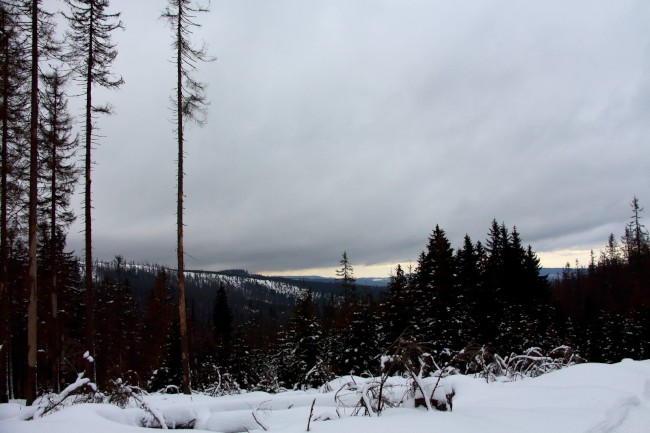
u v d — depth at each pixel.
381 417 5.88
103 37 16.98
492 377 11.98
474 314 32.75
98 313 37.22
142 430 6.28
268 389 18.91
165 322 45.09
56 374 20.80
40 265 25.88
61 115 21.59
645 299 45.25
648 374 9.20
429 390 6.77
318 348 34.28
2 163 17.62
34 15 14.44
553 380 9.46
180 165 17.02
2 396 17.05
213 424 7.65
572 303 63.00
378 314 34.31
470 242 40.28
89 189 16.80
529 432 5.36
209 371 30.89
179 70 17.28
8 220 19.94
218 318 52.88
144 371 38.47
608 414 6.35
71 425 6.30
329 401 8.98
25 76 16.58
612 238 81.19
